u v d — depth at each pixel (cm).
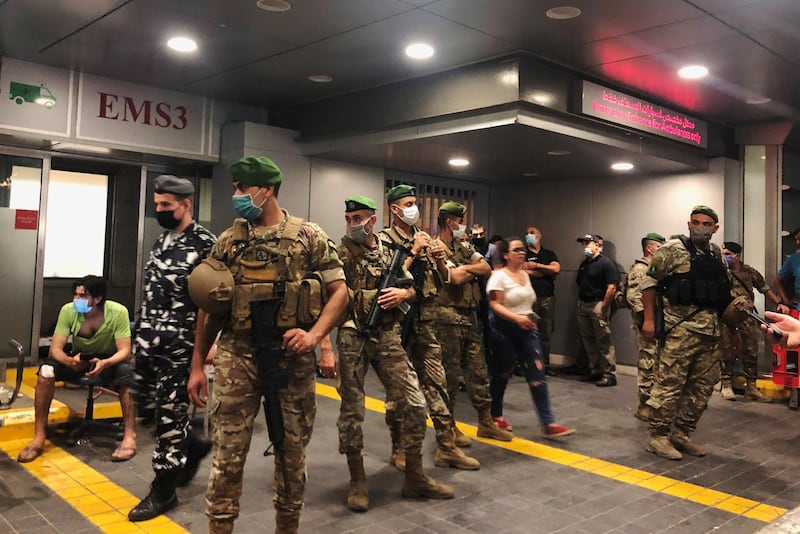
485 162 783
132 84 699
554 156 725
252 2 475
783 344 251
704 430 569
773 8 461
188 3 481
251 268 260
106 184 758
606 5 461
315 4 475
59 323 472
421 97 633
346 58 594
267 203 270
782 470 457
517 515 364
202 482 404
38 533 327
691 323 471
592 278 775
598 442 517
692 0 450
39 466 428
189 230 366
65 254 732
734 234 797
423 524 348
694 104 717
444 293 475
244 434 262
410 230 420
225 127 757
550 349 930
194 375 283
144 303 362
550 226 941
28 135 637
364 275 373
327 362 373
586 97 596
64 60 629
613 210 876
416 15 489
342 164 800
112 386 469
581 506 380
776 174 788
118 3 486
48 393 454
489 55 570
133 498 376
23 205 684
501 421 532
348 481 413
